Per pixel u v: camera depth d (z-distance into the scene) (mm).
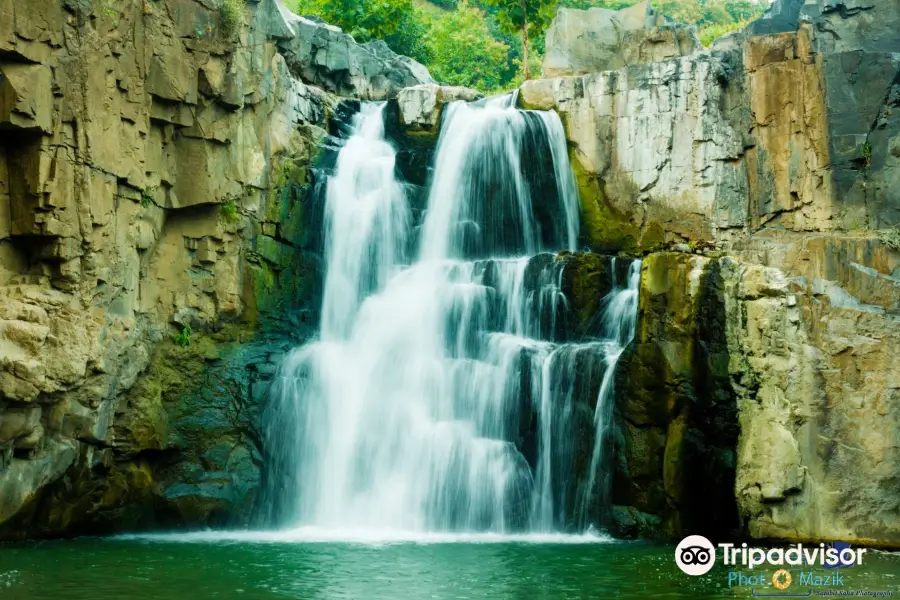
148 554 19078
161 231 24188
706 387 22797
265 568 17500
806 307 23516
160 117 23438
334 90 34438
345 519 23953
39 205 20250
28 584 15781
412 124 31688
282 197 27266
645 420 22953
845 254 24422
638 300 24516
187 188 24250
